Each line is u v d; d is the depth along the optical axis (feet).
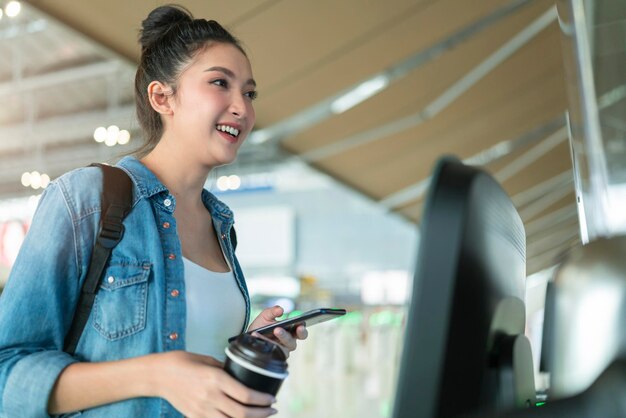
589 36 8.95
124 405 3.93
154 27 4.96
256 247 84.89
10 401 3.84
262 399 3.26
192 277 4.53
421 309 2.08
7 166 54.39
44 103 46.19
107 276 4.23
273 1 16.35
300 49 19.45
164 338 4.21
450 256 2.09
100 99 45.50
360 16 18.21
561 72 23.68
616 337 2.00
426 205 2.16
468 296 2.16
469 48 21.24
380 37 19.54
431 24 19.24
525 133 29.30
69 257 4.16
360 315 20.35
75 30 17.03
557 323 2.11
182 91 4.73
